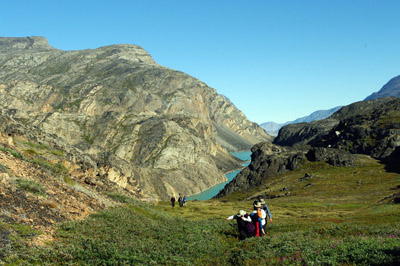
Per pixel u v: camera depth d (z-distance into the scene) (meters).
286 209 54.97
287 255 12.91
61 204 18.72
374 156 134.50
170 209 46.56
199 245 16.78
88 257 12.66
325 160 127.94
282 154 147.00
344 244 13.46
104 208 23.17
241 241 16.72
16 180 17.88
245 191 126.75
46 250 12.14
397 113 173.50
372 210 41.84
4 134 28.91
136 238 17.03
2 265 10.16
